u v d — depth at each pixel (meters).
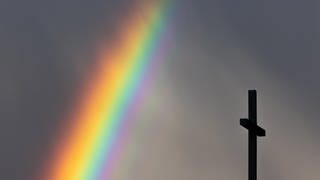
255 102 54.91
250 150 54.75
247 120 54.16
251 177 54.62
